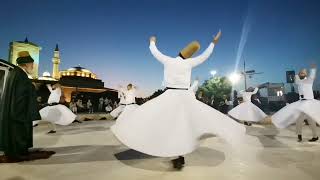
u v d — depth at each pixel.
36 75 48.84
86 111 29.55
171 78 3.57
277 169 3.49
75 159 4.09
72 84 41.97
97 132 8.13
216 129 3.33
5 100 4.00
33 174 3.25
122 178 3.09
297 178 3.08
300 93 5.85
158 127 3.23
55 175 3.21
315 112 5.49
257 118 9.45
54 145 5.48
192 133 3.22
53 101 8.19
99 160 4.01
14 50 47.66
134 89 8.87
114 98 35.88
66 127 10.03
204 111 3.46
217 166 3.65
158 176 3.18
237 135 3.39
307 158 4.15
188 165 3.71
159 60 3.70
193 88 4.23
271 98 33.78
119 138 3.20
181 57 3.73
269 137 6.68
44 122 12.20
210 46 3.74
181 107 3.39
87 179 3.06
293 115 5.81
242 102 10.19
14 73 4.07
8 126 3.95
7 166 3.64
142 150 3.10
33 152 4.41
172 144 3.13
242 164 3.77
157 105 3.41
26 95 4.13
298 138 6.07
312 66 5.75
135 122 3.30
